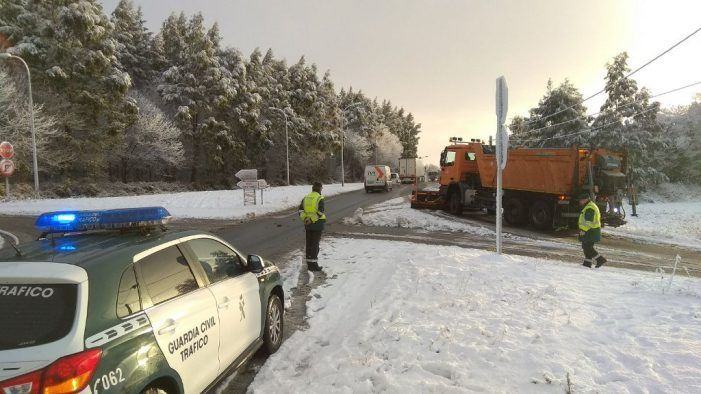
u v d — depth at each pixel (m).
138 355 2.72
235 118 53.09
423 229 16.59
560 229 16.75
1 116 30.58
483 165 19.72
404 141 134.25
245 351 4.32
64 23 32.81
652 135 42.91
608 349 4.54
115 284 2.81
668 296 6.68
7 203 23.78
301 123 66.50
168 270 3.40
